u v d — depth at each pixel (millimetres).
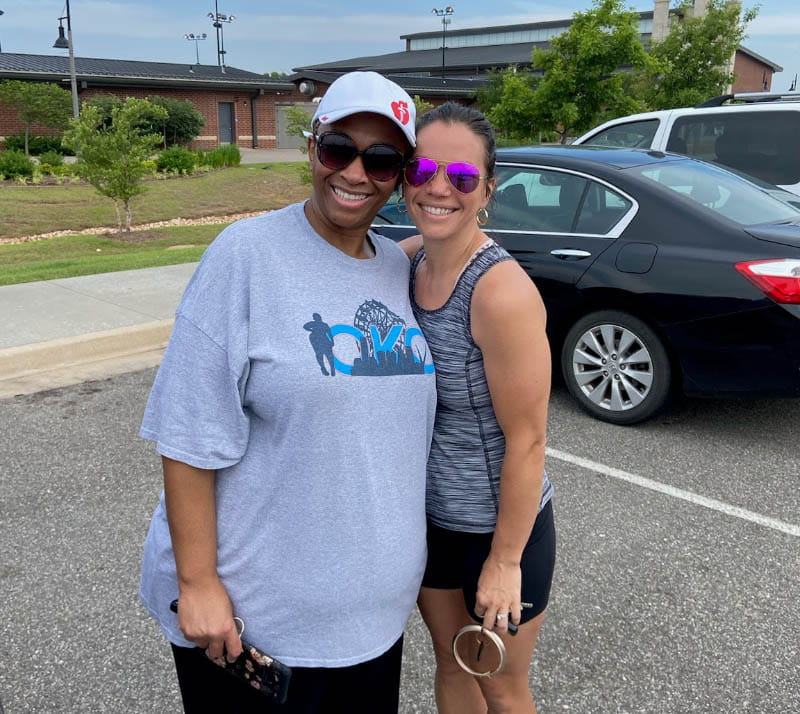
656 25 27672
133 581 3016
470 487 1672
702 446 4391
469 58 63625
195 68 40031
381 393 1437
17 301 6949
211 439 1388
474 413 1622
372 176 1449
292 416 1378
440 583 1843
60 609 2836
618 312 4543
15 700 2387
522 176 5016
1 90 25562
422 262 1681
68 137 13758
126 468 4008
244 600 1470
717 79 16750
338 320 1427
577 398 4836
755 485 3920
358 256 1566
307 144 1526
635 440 4473
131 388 5223
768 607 2918
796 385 4066
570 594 2986
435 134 1528
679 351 4340
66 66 32469
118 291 7348
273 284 1404
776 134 6797
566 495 3797
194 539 1422
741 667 2594
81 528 3406
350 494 1422
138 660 2578
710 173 5062
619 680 2527
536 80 14938
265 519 1433
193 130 32312
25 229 14102
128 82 31656
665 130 7395
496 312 1507
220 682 1565
